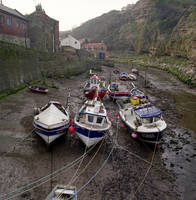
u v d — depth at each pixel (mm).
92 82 22359
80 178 8367
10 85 19078
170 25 78750
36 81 24891
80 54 53656
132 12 121000
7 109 14891
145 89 28812
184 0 90312
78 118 11805
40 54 27500
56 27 43125
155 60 67500
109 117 16047
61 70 31812
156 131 10844
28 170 8477
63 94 21625
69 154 10141
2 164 8602
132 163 9836
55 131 10086
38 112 13047
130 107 14453
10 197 6965
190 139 12891
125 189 7984
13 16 28844
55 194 6535
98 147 11156
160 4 98375
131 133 12367
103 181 8328
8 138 10820
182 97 24562
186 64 47438
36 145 10539
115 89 21922
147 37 86438
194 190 8234
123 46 102562
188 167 9812
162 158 10500
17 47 21234
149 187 8219
